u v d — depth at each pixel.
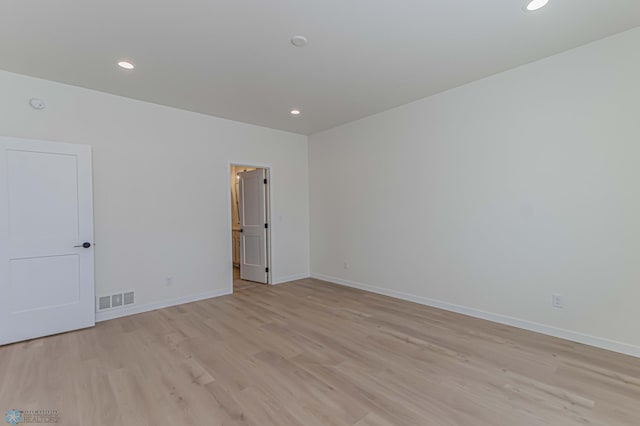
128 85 3.25
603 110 2.54
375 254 4.46
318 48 2.57
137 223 3.68
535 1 2.02
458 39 2.48
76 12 2.03
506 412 1.80
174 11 2.05
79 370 2.31
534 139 2.91
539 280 2.92
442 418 1.75
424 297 3.87
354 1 1.99
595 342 2.61
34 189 2.93
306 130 5.20
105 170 3.45
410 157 3.96
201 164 4.23
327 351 2.61
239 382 2.14
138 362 2.43
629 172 2.44
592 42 2.56
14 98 2.94
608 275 2.55
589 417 1.75
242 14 2.10
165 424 1.72
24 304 2.86
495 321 3.23
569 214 2.73
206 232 4.27
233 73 3.00
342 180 4.93
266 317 3.46
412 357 2.48
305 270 5.57
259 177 5.20
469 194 3.40
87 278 3.20
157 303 3.82
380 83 3.31
